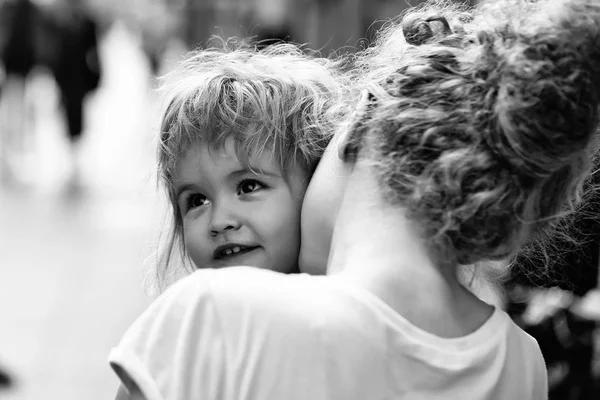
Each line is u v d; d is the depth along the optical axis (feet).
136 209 44.65
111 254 34.91
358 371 5.87
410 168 6.14
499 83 6.02
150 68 70.49
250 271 6.15
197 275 6.12
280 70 7.36
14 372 21.88
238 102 7.06
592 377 12.39
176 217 7.62
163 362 5.82
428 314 6.21
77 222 41.65
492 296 9.23
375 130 6.32
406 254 6.23
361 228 6.33
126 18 71.51
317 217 6.57
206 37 57.77
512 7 6.19
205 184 7.17
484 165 6.02
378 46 7.07
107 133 66.49
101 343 24.35
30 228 40.16
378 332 5.97
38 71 57.26
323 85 7.44
